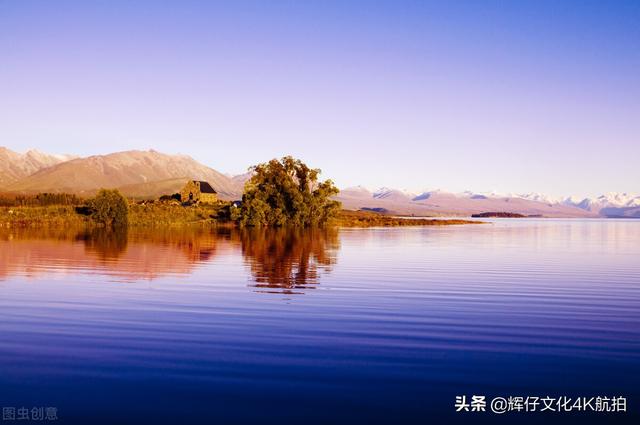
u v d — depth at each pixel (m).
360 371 8.87
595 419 7.26
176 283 17.70
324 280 18.83
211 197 118.75
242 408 7.39
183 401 7.59
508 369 9.13
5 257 25.70
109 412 7.24
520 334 11.40
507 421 7.16
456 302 14.85
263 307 13.76
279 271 21.23
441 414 7.33
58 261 24.05
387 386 8.25
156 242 37.50
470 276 20.59
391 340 10.73
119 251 29.50
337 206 81.88
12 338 10.59
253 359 9.39
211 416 7.14
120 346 10.08
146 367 8.92
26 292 15.71
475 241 46.97
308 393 7.93
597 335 11.38
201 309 13.41
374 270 22.11
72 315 12.62
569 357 9.81
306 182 80.38
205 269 21.62
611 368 9.25
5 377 8.46
